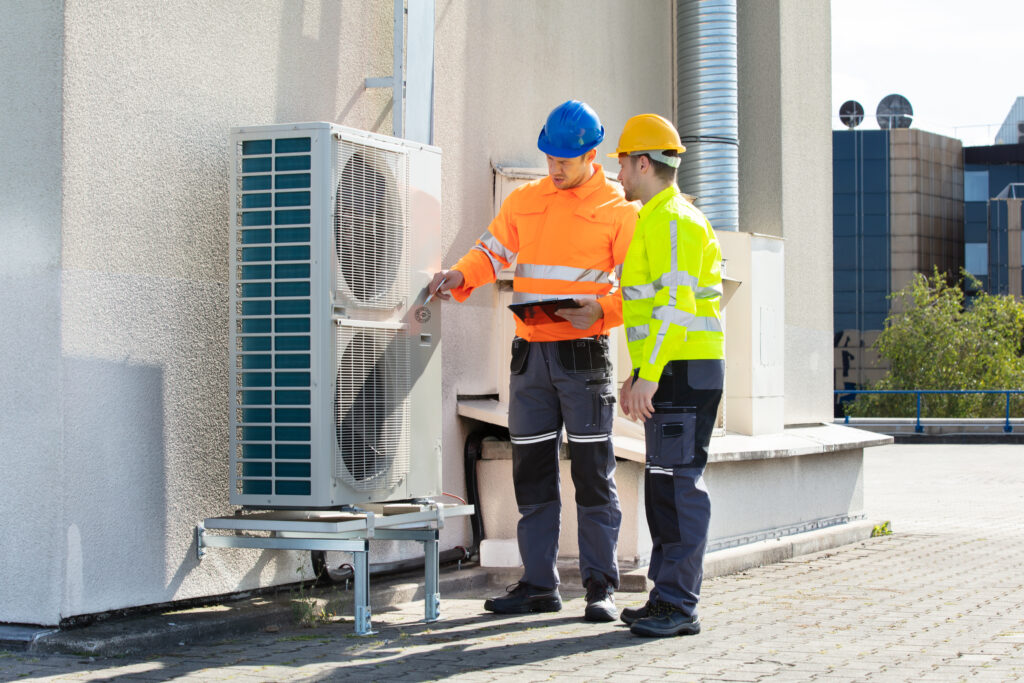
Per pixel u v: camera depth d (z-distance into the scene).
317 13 5.45
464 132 6.46
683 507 4.68
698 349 4.70
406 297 4.95
